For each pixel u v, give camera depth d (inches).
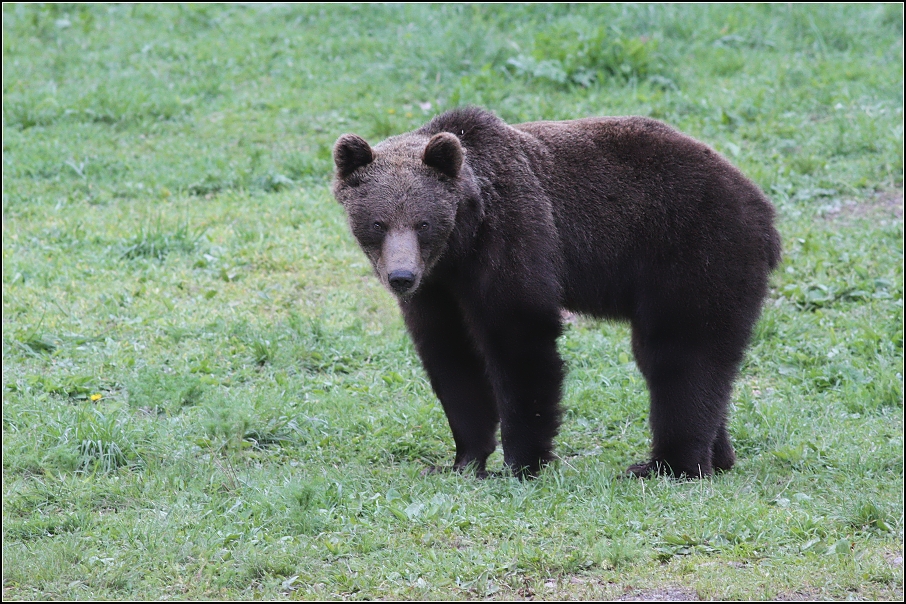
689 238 410.0
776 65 880.3
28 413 455.8
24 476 410.0
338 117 824.9
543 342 398.3
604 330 577.9
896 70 861.8
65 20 1000.2
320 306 589.6
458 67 878.4
